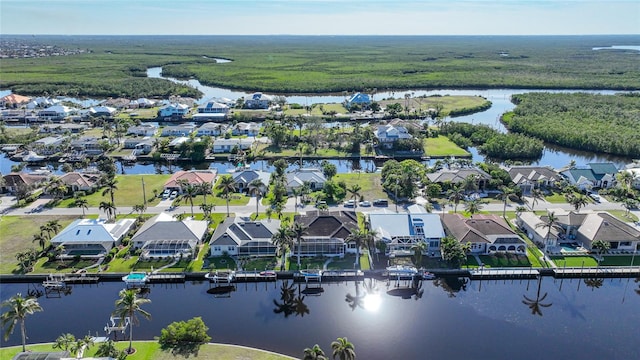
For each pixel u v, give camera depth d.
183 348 71.69
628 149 181.38
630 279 96.19
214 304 87.06
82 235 102.50
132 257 100.31
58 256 98.81
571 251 103.25
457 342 75.38
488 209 125.31
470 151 191.62
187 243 101.56
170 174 155.62
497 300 87.88
